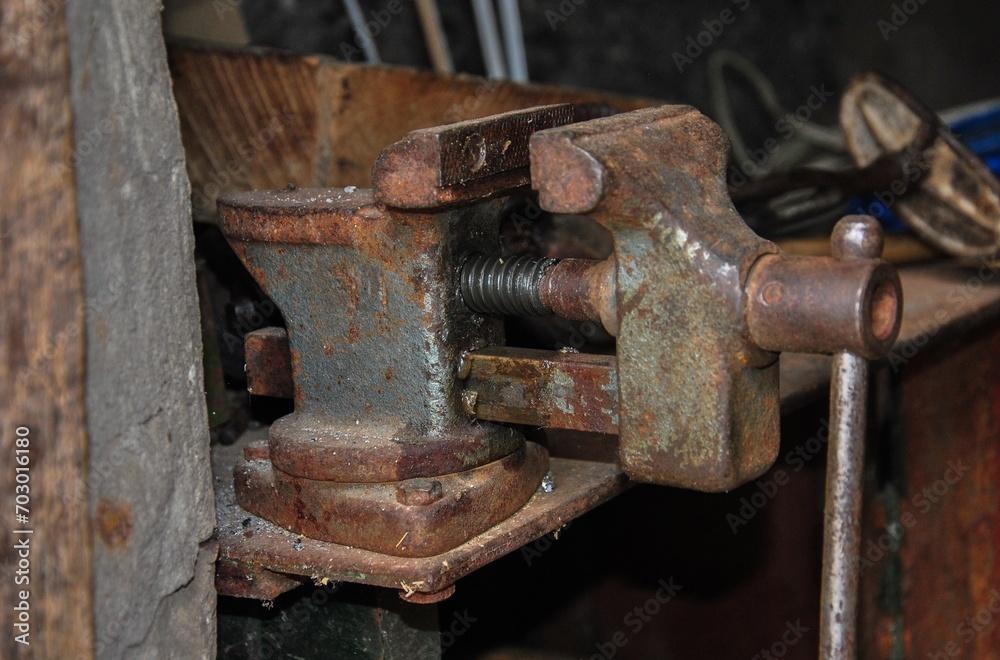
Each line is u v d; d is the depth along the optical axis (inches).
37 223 35.4
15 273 35.0
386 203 40.1
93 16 36.6
